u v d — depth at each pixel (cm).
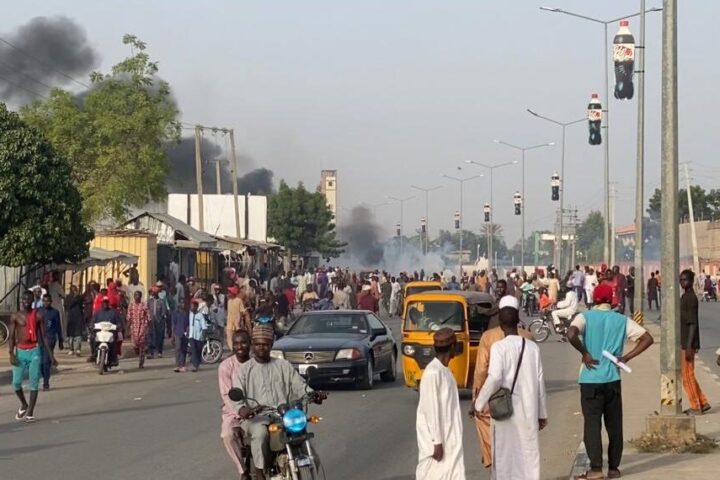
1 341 3359
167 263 5062
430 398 1015
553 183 6800
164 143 5003
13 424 1839
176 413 1969
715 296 7144
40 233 3272
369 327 2484
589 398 1247
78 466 1402
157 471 1362
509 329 1101
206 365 3059
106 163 4753
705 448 1426
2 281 3662
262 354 1117
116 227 5138
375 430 1738
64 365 2969
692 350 1798
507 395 1073
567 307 3831
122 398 2228
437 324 2077
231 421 1110
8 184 3216
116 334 2828
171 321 3631
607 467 1302
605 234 5147
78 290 3491
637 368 2659
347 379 2288
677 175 1491
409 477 1327
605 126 5131
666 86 1500
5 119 3306
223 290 4319
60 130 4784
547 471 1363
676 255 1472
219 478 1315
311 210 11094
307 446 1048
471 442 1644
